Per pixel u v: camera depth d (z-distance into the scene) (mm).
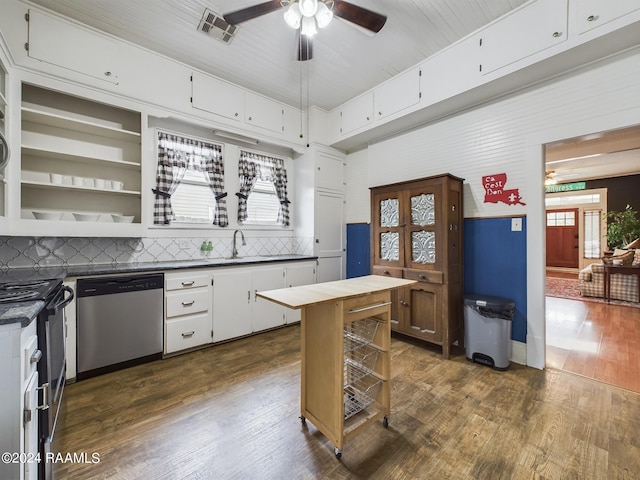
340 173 4336
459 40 2607
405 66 3012
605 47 2016
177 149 3197
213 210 3504
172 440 1581
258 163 3930
